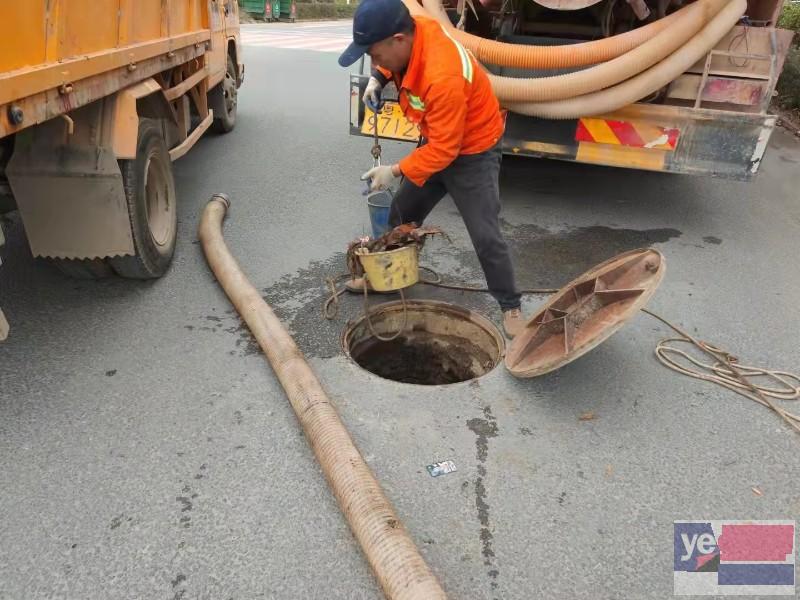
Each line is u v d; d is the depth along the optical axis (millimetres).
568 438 2648
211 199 4820
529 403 2857
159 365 3020
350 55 2639
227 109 7086
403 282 3299
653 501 2350
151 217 3854
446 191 3400
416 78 2676
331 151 6723
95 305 3521
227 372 2990
